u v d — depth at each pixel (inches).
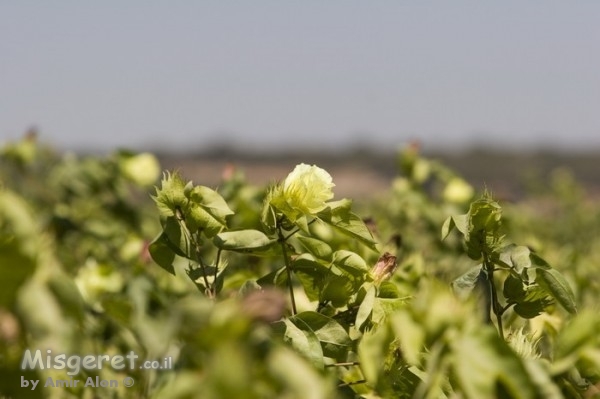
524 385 87.9
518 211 387.9
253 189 274.2
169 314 85.0
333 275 146.5
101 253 302.5
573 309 139.6
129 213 362.6
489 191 149.9
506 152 2199.8
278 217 143.8
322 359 123.6
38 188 382.6
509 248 145.8
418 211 370.3
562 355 106.0
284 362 79.3
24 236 80.4
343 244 198.1
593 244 485.7
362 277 146.2
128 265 289.0
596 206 721.6
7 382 84.7
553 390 92.4
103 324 163.5
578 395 110.2
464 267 246.8
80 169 364.2
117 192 362.0
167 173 141.3
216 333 79.9
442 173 380.5
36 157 399.5
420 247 336.2
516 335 139.4
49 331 78.4
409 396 113.8
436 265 261.9
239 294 146.9
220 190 274.4
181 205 140.1
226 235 142.3
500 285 197.8
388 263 148.1
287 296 150.7
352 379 137.6
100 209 361.1
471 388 88.8
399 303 137.6
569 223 665.0
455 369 92.4
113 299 96.0
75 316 81.4
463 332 91.7
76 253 303.1
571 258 267.7
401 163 391.5
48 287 80.4
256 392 75.2
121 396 131.5
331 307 148.1
